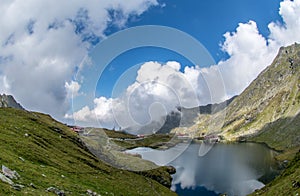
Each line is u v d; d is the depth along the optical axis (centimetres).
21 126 8388
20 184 2898
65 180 4888
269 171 15088
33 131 8431
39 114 13000
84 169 7162
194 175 11925
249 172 14525
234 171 14350
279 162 18125
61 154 7569
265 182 12588
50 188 3278
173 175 11469
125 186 7312
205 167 14088
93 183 6056
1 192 2228
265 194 8038
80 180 5894
